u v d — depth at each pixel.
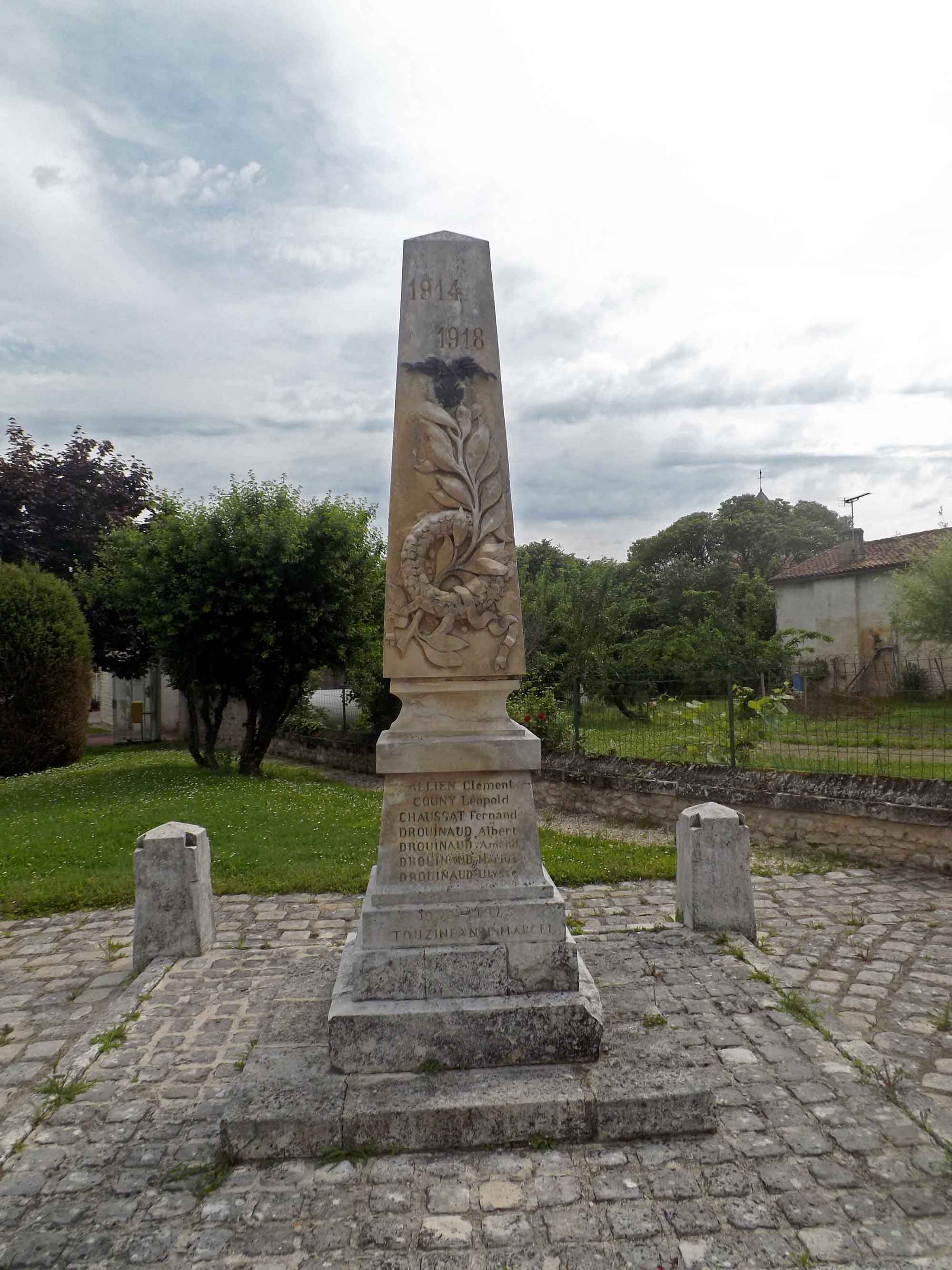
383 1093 3.76
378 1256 3.03
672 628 21.17
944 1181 3.37
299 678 15.46
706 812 6.35
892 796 8.40
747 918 6.25
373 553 15.51
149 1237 3.14
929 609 19.31
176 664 15.27
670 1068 3.94
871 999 5.32
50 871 8.49
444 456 4.58
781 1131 3.71
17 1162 3.63
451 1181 3.42
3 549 21.98
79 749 18.09
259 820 10.40
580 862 8.51
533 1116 3.65
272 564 14.17
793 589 28.83
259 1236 3.14
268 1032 4.34
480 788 4.44
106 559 18.06
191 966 5.86
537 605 19.11
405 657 4.53
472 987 4.14
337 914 7.21
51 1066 4.71
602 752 12.22
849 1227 3.12
